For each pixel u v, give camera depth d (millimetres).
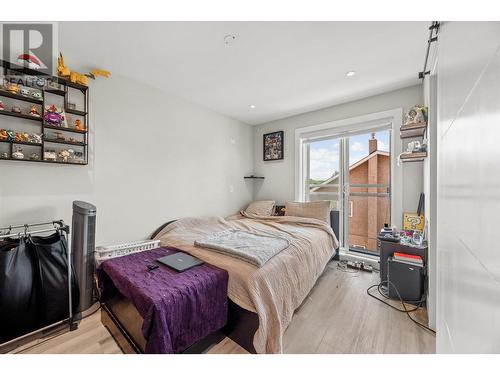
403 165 2611
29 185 1782
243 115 3623
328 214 3059
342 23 1525
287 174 3744
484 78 376
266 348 1388
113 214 2256
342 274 2697
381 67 2123
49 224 1862
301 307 1968
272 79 2381
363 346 1482
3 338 1438
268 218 3297
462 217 501
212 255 1775
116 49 1818
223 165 3576
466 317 469
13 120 1722
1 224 1664
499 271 320
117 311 1548
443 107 698
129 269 1543
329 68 2148
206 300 1357
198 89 2639
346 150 3213
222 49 1833
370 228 3045
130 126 2379
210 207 3357
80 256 1815
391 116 2688
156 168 2633
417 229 2389
